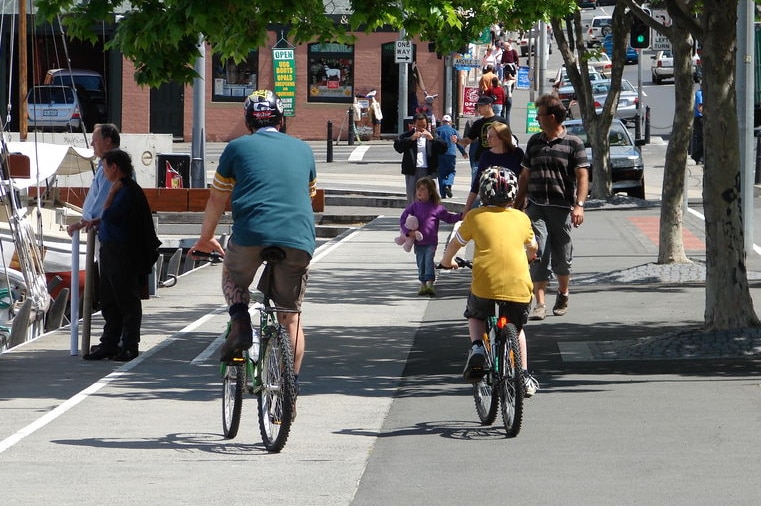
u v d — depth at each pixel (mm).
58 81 141625
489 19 61531
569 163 42000
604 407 29281
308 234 25031
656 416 28156
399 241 51938
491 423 27703
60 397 32500
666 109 164625
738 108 58250
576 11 81938
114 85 150875
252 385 26344
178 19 34125
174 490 22656
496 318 27422
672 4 36438
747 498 21188
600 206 89938
